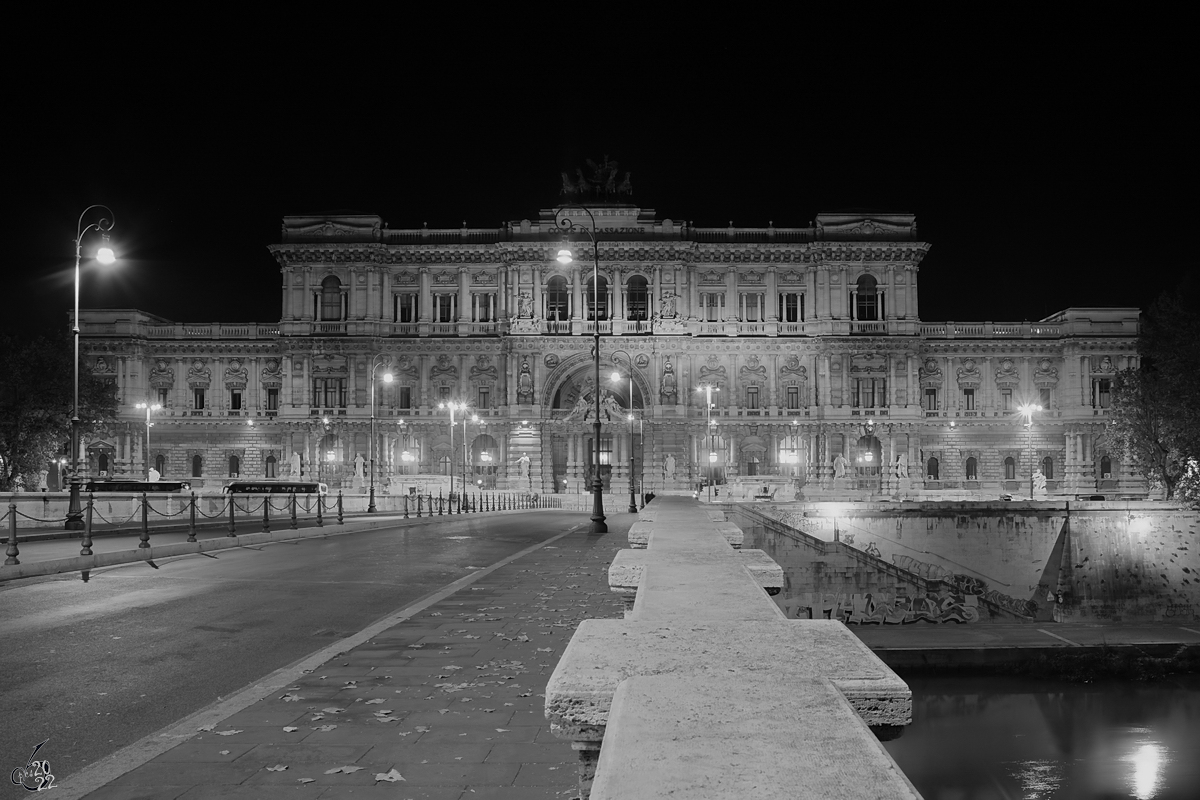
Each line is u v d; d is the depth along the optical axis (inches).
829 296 5280.5
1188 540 3058.6
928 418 5270.7
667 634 255.1
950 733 1749.5
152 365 5378.9
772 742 156.4
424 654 700.7
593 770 208.2
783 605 2652.6
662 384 5172.2
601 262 5290.4
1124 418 3914.9
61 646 764.0
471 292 5364.2
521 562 1418.6
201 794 398.0
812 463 5211.6
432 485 4677.7
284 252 5324.8
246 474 5324.8
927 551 2989.7
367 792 401.7
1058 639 2389.3
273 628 847.7
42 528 2320.4
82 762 460.8
